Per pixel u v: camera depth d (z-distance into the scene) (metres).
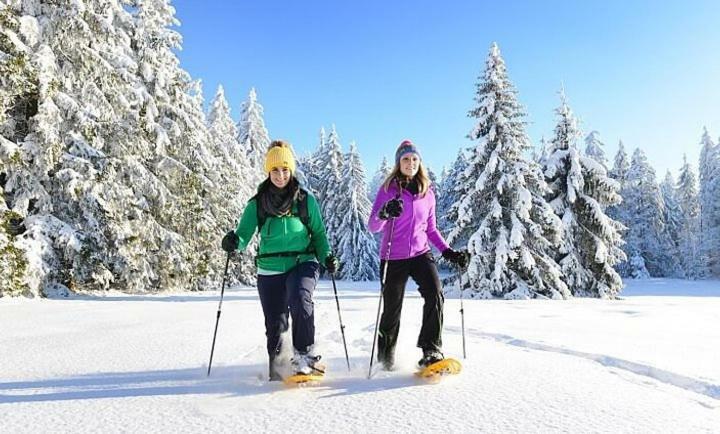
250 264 25.92
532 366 3.28
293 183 3.30
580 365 3.32
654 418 2.18
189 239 19.08
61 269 12.54
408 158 3.47
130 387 2.78
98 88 13.39
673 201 48.84
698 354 3.78
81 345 4.34
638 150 44.84
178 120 18.50
